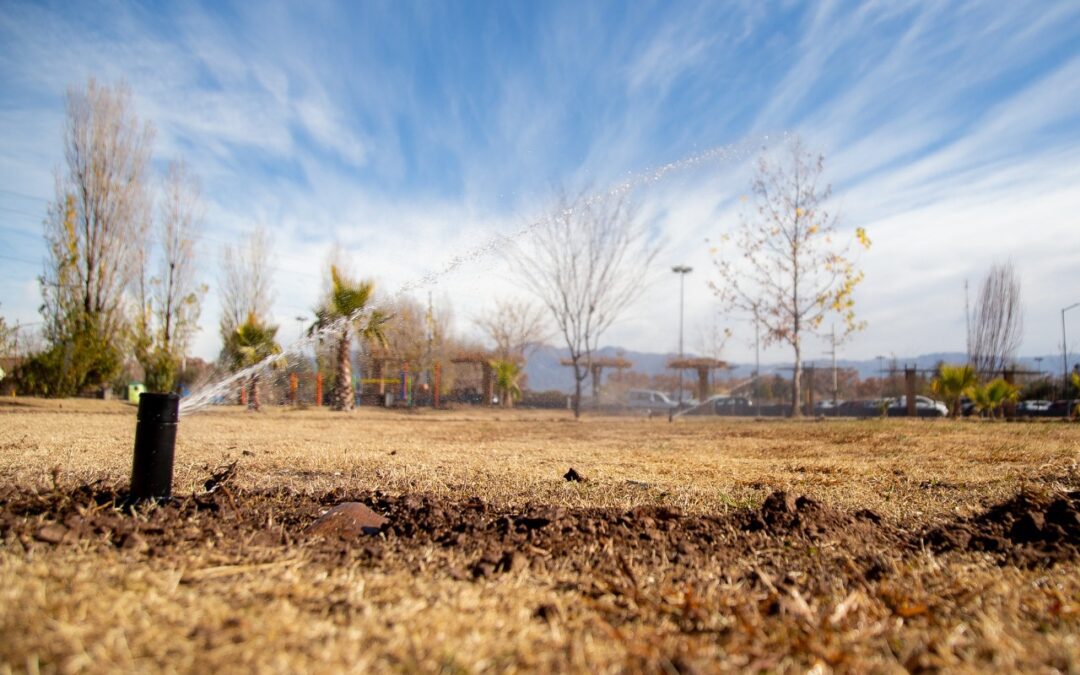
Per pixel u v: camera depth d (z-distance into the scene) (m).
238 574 2.48
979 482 5.24
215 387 7.88
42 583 2.17
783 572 2.72
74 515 3.33
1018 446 8.34
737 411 33.22
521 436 11.63
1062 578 2.58
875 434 11.15
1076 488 4.92
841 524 3.46
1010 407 21.25
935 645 1.89
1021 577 2.61
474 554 2.88
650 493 4.69
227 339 28.48
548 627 2.03
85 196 24.22
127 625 1.83
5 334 22.05
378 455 7.20
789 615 2.16
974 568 2.77
